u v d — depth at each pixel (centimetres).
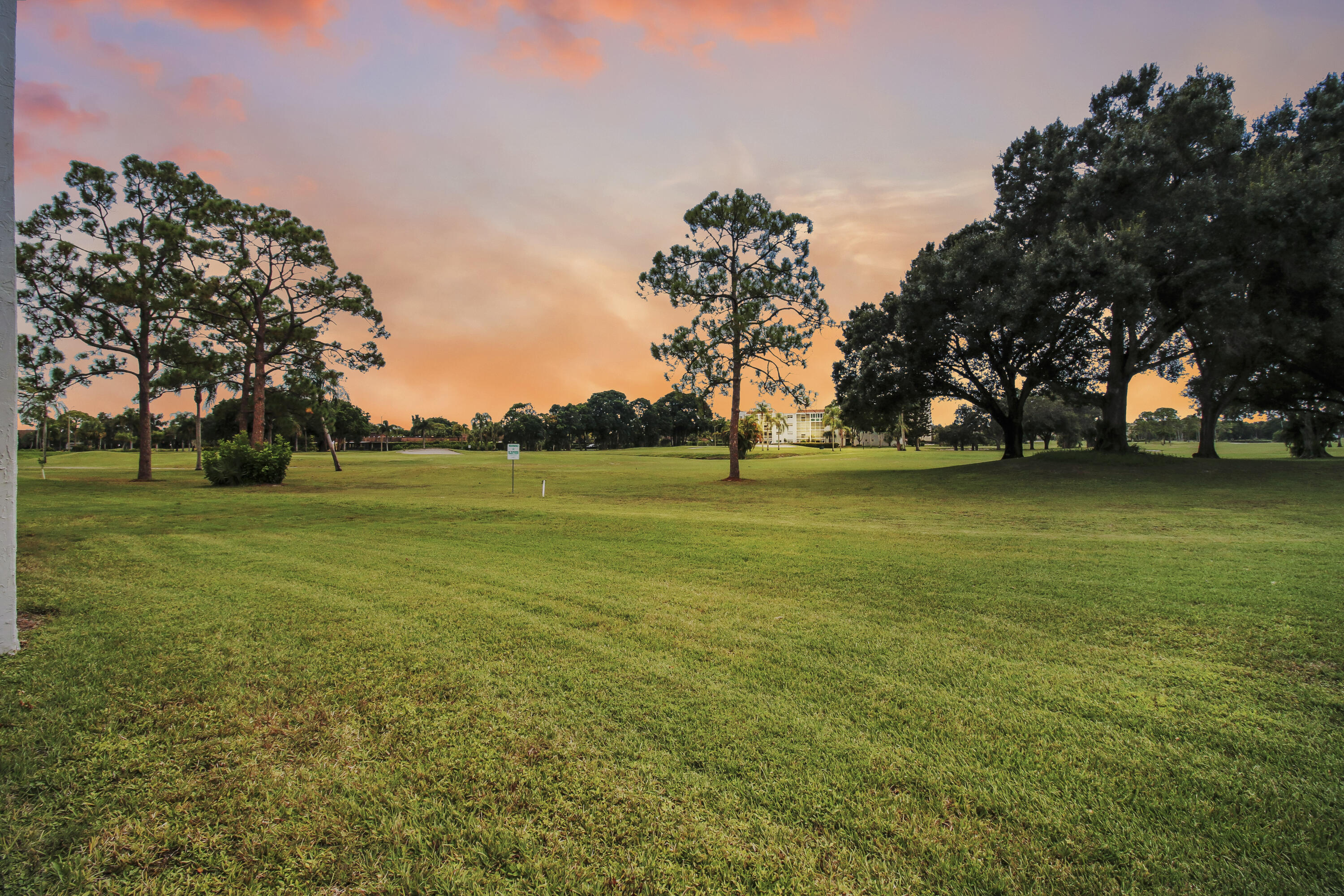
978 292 2498
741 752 308
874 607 588
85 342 2706
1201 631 501
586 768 293
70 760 297
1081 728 334
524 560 854
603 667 427
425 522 1327
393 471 4222
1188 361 3234
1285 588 637
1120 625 523
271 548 954
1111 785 279
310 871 228
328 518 1393
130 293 2564
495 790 277
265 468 2666
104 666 423
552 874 226
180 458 5956
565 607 595
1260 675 405
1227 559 820
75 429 10669
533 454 8306
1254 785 277
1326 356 2631
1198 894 214
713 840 245
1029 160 2755
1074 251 2156
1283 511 1444
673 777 286
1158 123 2470
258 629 514
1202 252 2197
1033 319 2347
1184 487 2017
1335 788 273
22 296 2522
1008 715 350
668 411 14800
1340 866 225
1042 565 795
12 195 454
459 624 533
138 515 1406
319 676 406
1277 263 2138
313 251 2888
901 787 279
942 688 390
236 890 219
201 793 272
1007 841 243
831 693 381
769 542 1024
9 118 452
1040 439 13188
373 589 669
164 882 221
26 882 218
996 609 579
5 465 449
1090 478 2362
